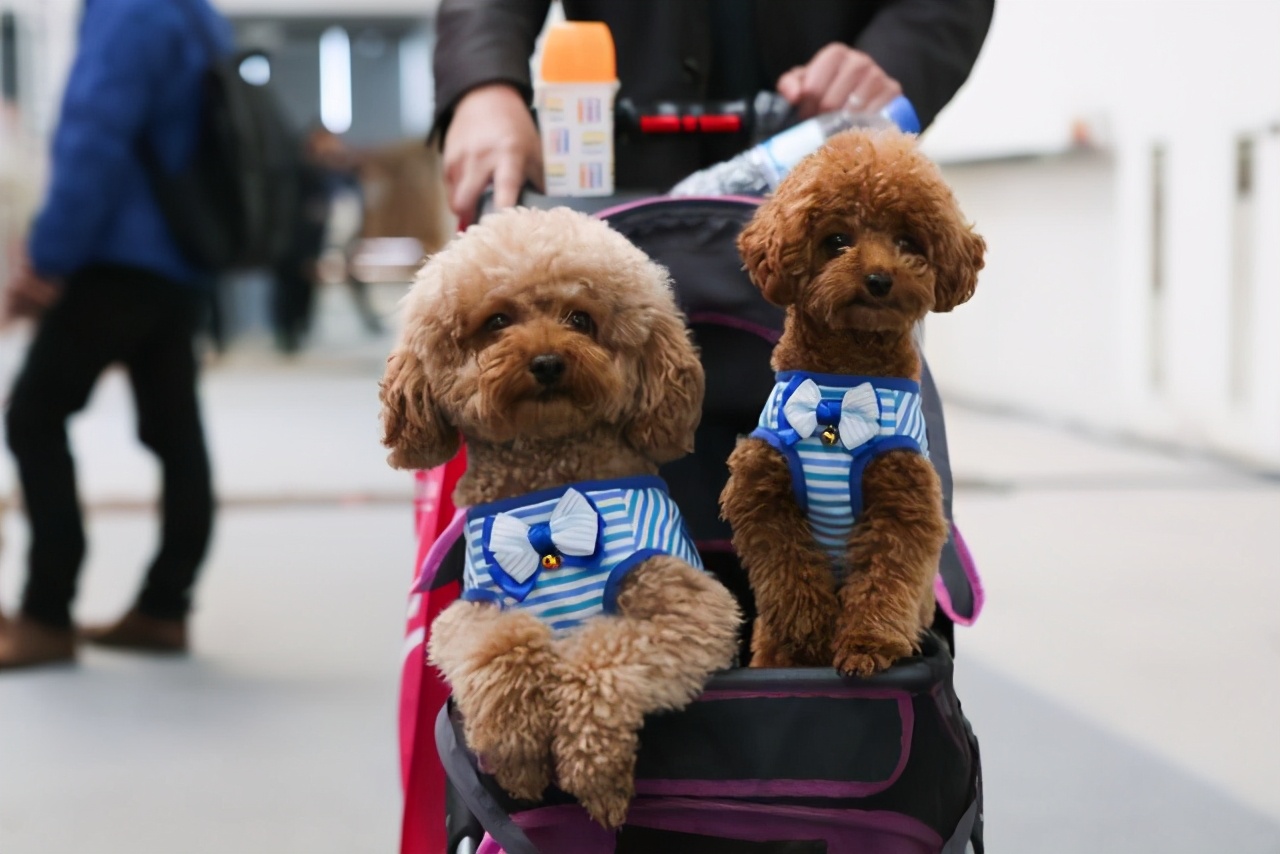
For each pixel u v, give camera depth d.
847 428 1.40
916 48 1.95
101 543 4.86
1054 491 5.16
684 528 1.44
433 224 13.34
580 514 1.34
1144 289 5.93
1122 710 2.94
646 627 1.29
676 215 1.62
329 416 7.95
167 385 3.50
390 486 5.70
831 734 1.27
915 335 1.60
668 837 1.30
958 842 1.33
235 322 12.33
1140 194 5.88
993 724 2.88
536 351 1.32
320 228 11.08
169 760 2.79
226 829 2.44
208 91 3.36
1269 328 5.21
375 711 3.09
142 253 3.32
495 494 1.41
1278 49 4.98
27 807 2.55
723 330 1.65
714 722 1.27
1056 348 6.70
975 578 1.55
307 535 4.87
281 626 3.77
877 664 1.28
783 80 1.88
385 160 13.22
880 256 1.35
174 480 3.54
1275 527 4.53
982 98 6.96
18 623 3.46
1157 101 5.73
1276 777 2.59
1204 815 2.43
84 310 3.33
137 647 3.56
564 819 1.29
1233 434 5.46
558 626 1.34
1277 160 5.05
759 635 1.47
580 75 1.85
